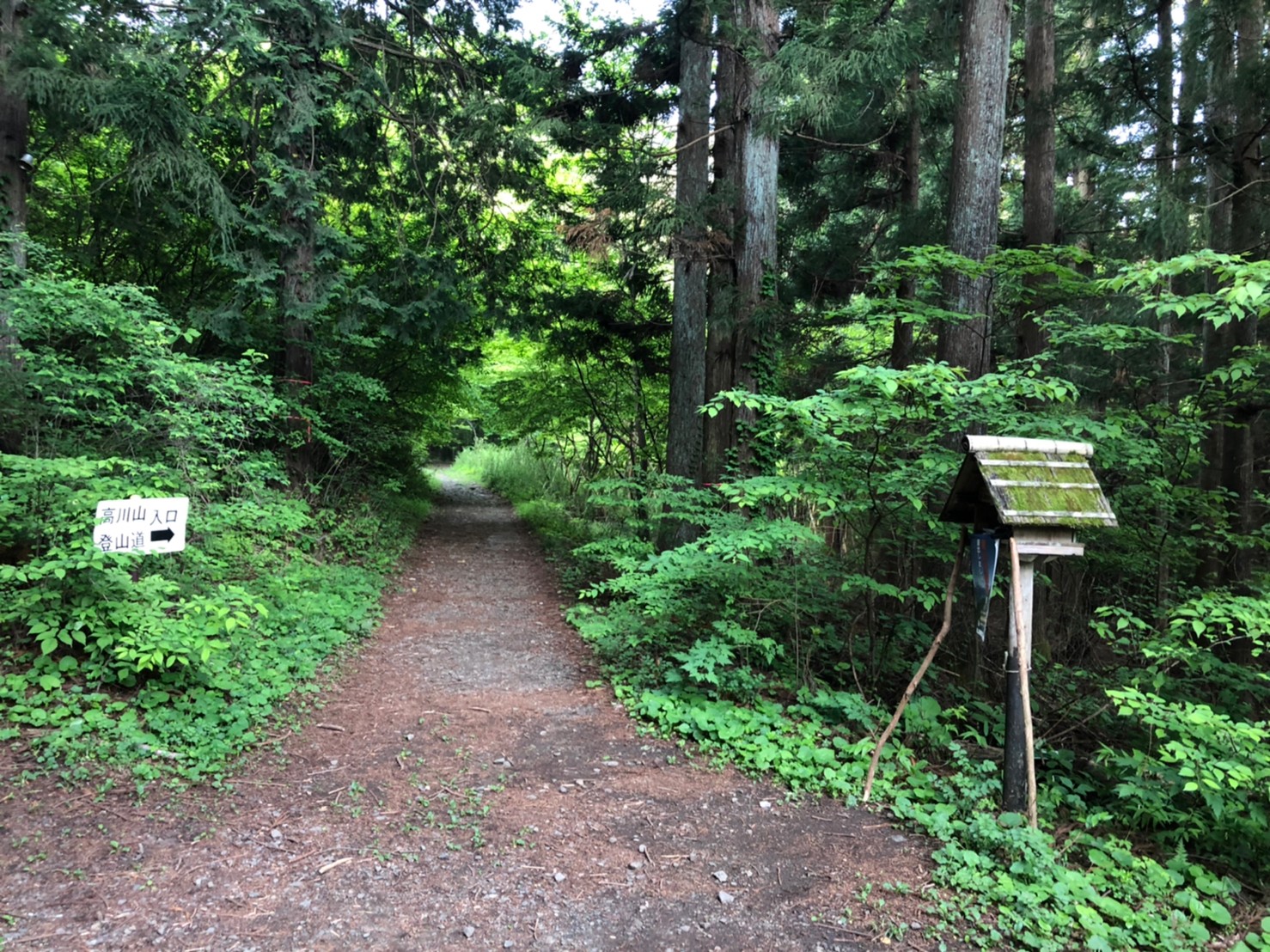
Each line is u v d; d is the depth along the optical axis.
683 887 3.14
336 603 7.07
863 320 6.64
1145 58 8.91
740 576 5.50
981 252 6.64
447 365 13.21
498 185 11.12
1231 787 3.65
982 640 3.90
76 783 3.61
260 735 4.45
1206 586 8.12
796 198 12.79
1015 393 4.41
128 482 5.23
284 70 8.51
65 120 7.62
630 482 7.52
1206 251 3.92
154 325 5.59
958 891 3.12
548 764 4.35
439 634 7.18
